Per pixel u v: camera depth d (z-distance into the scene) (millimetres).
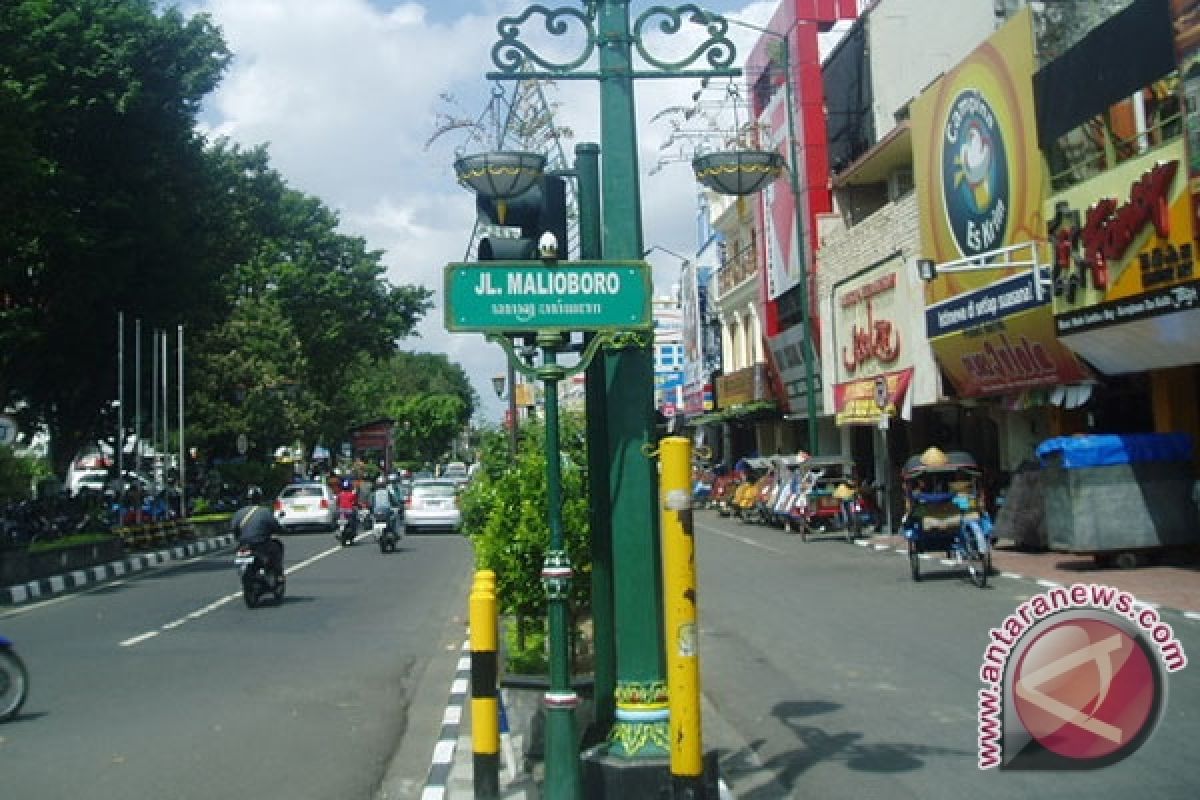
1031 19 18734
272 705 9492
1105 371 17000
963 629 11930
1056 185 18297
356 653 12094
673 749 5418
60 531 27781
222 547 31453
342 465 61531
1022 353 19625
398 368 109562
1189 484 15883
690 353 49625
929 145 22906
